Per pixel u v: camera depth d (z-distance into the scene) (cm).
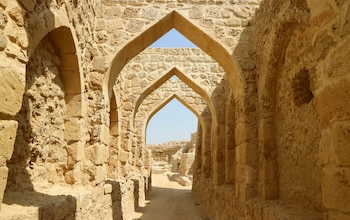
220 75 912
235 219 555
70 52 421
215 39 534
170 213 912
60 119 430
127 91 930
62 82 441
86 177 462
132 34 526
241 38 536
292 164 412
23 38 230
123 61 567
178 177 1873
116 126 799
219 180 816
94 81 502
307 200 369
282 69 448
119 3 535
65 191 380
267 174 461
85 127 471
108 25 527
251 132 502
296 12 358
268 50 448
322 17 207
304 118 377
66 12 374
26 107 335
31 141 347
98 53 515
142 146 1121
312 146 355
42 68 375
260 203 432
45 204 279
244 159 498
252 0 548
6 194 293
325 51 205
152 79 940
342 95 188
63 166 432
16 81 217
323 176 209
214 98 896
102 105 495
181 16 540
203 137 1101
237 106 562
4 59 207
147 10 537
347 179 185
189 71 930
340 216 190
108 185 553
